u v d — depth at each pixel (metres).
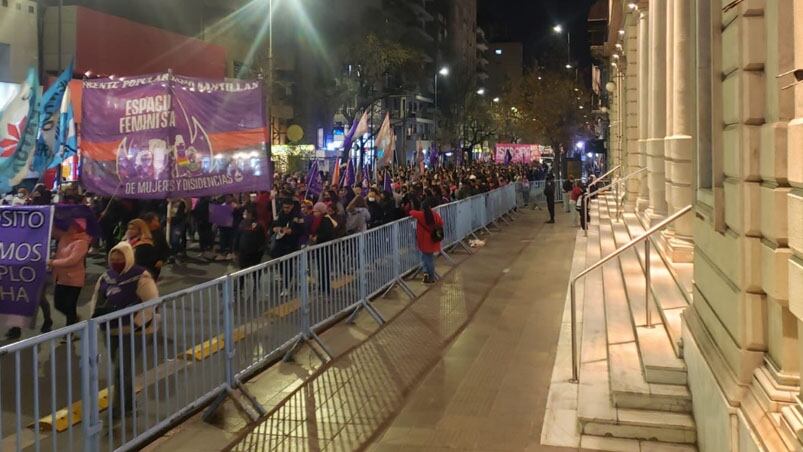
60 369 7.23
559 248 17.78
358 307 10.17
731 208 4.53
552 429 5.80
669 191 10.62
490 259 16.08
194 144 10.01
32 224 6.62
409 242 13.24
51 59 28.06
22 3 27.14
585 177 48.50
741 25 4.20
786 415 3.55
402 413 6.34
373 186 16.67
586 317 8.71
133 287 6.11
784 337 3.88
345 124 47.19
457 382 7.21
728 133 4.61
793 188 3.68
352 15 52.47
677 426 5.43
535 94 47.66
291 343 7.98
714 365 4.78
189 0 38.28
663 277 8.72
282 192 15.05
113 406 5.84
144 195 10.01
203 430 6.02
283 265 7.80
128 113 10.03
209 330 6.32
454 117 68.75
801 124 3.45
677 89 10.16
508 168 38.12
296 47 46.53
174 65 33.75
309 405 6.61
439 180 23.02
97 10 32.28
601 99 53.59
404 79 54.72
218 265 15.19
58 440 5.63
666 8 12.80
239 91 10.16
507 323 9.77
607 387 6.35
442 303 11.24
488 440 5.66
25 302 6.65
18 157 10.69
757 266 4.20
